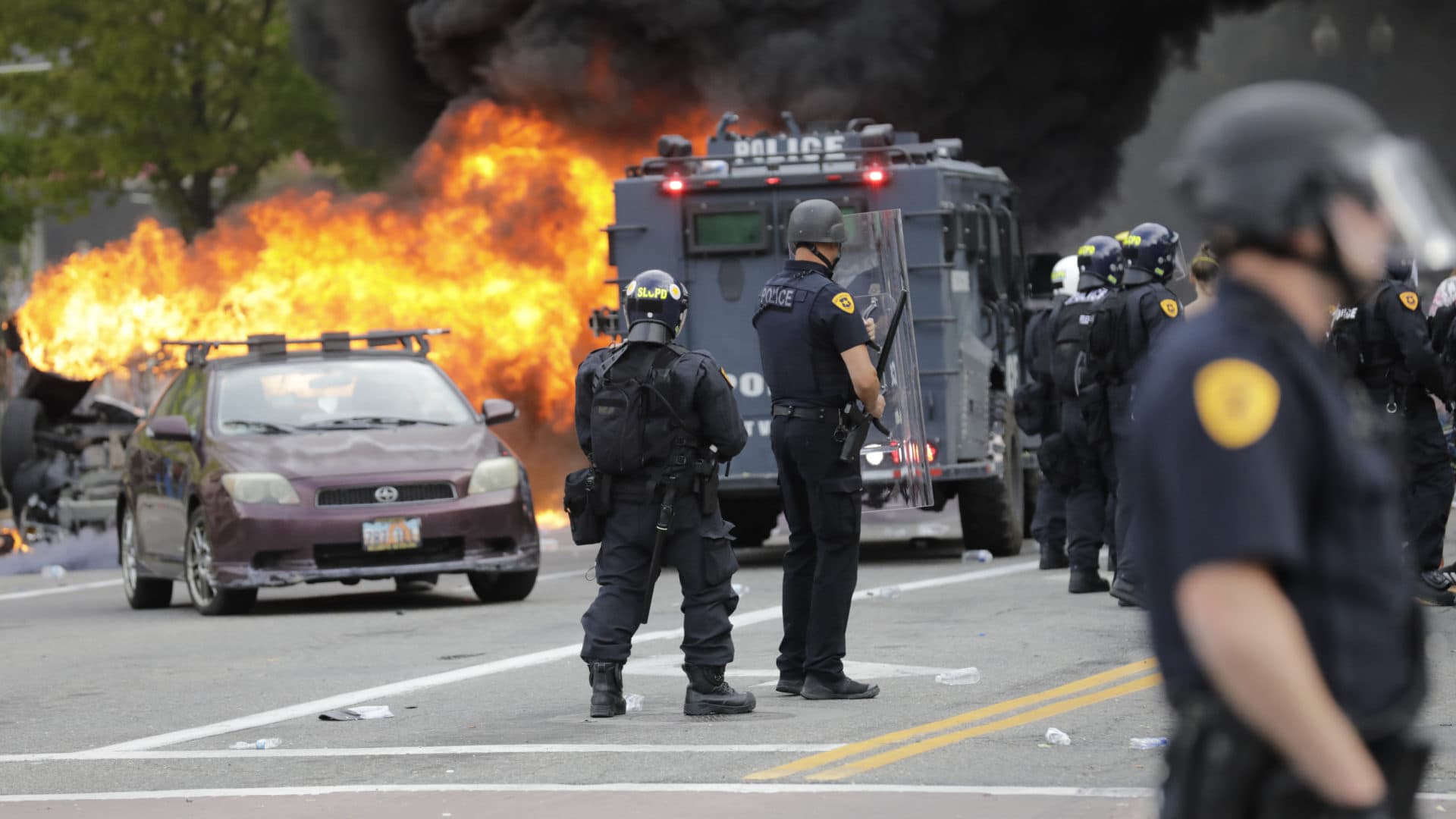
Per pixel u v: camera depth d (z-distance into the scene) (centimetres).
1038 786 2291
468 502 4819
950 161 5972
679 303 2988
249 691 3447
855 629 4038
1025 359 6581
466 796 2348
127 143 12206
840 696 3069
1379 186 906
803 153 5841
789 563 3130
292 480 4772
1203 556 899
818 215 3016
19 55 12300
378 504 4769
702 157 5959
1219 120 943
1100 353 4169
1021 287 6631
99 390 9662
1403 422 4009
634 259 5897
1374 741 949
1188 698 952
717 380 2948
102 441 7756
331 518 4725
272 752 2761
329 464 4822
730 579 2983
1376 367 4012
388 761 2644
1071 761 2462
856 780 2369
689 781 2391
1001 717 2831
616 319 5941
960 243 5756
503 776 2484
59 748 2878
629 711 3039
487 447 4997
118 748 2855
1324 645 931
